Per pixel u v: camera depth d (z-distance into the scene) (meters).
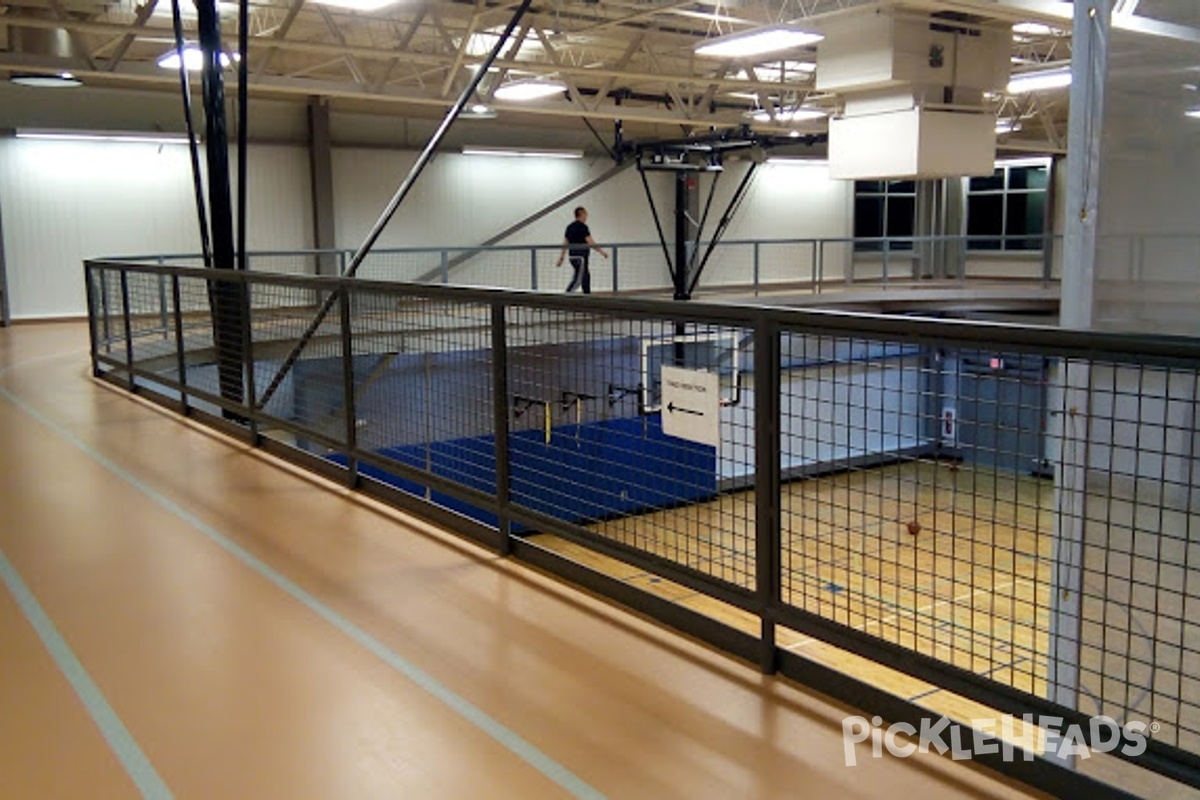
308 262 16.27
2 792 2.42
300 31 13.37
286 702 2.86
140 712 2.81
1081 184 3.04
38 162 13.91
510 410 4.19
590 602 3.60
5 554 4.22
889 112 9.23
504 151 17.62
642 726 2.69
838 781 2.40
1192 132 2.83
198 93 14.91
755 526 2.98
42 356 10.96
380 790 2.40
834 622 2.79
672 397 3.41
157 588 3.80
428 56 11.92
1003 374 2.60
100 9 11.73
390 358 5.44
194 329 7.91
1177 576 2.97
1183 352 1.96
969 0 8.15
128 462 5.93
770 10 10.80
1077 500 3.01
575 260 15.62
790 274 22.27
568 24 12.63
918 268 23.62
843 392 9.67
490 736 2.65
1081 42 2.99
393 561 4.08
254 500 5.06
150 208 14.80
